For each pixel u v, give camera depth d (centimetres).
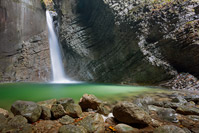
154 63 1073
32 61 1585
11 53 1430
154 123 276
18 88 909
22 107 294
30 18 1634
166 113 329
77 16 1839
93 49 1619
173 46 995
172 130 222
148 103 443
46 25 1892
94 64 1562
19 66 1476
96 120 273
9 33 1420
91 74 1579
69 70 1809
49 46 1823
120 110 283
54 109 314
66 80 1812
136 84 1161
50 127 261
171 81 974
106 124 278
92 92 714
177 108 361
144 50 1140
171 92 712
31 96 609
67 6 1862
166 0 1094
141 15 1186
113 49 1412
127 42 1264
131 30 1227
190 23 935
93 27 1712
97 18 1625
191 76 905
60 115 304
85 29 1750
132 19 1217
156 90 795
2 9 1365
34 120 282
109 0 1408
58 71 1850
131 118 265
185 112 338
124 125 259
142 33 1166
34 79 1560
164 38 1044
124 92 714
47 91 767
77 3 1877
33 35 1659
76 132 226
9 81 1374
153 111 363
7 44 1403
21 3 1532
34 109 292
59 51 1973
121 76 1302
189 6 970
